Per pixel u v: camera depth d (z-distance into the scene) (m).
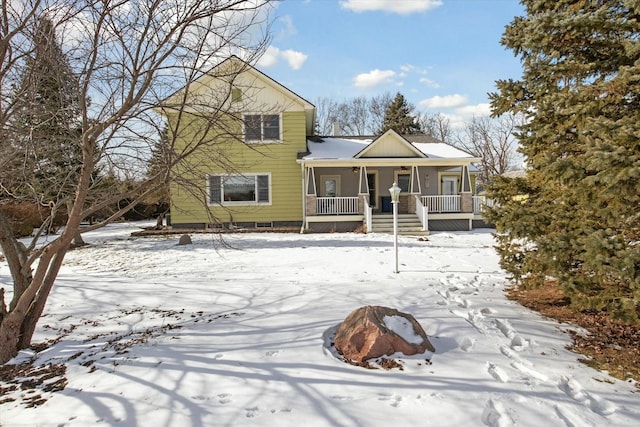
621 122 3.79
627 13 4.71
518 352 4.17
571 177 4.23
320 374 3.76
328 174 19.64
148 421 3.10
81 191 4.57
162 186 4.89
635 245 4.21
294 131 18.41
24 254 5.01
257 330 4.98
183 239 13.89
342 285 7.11
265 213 18.45
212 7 4.47
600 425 2.89
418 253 11.09
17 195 5.54
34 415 3.27
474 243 13.41
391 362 3.97
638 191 3.65
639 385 3.47
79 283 7.92
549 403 3.20
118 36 4.09
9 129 4.60
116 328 5.45
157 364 4.11
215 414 3.16
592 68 4.96
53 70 4.50
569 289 4.52
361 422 2.99
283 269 9.01
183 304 6.39
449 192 21.03
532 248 5.99
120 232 20.38
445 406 3.17
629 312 4.02
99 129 4.30
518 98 5.50
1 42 4.08
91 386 3.72
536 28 4.86
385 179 20.03
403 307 5.71
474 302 6.01
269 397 3.38
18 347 4.81
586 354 4.12
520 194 5.97
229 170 6.02
